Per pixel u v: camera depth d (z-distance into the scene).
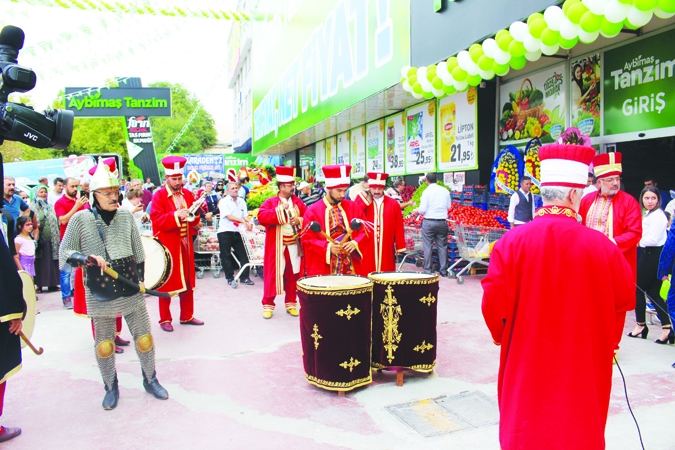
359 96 11.48
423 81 8.52
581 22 5.09
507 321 2.74
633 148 8.22
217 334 6.48
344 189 5.94
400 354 4.66
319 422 4.03
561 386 2.51
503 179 10.45
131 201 9.74
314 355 4.54
